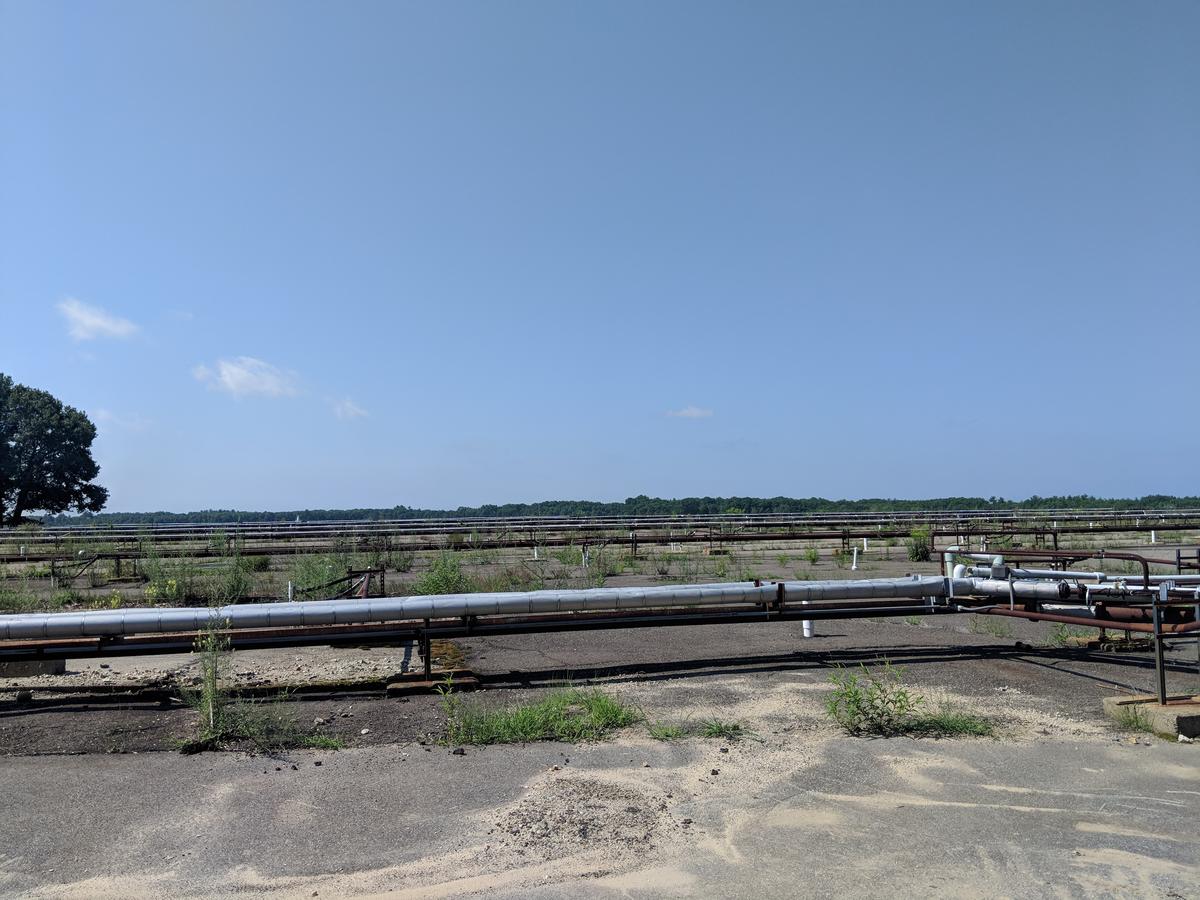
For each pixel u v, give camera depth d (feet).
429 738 23.70
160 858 15.83
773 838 16.30
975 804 17.92
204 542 110.11
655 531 131.34
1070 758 20.94
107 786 19.89
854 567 79.66
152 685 30.81
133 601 58.80
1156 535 131.95
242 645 30.76
